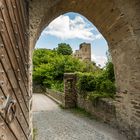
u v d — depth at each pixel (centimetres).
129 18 451
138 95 470
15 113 192
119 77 556
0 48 160
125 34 486
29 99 326
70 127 743
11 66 191
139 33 447
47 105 1388
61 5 450
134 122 489
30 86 354
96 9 502
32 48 383
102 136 612
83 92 1054
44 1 386
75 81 1230
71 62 2219
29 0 372
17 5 225
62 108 1226
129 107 511
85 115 966
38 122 837
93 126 745
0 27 161
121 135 559
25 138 259
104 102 788
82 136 624
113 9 462
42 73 2538
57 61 2419
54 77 2356
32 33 370
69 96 1227
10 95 185
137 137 478
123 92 539
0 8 161
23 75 255
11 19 195
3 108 157
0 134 152
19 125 223
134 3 439
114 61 575
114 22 495
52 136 632
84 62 2241
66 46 3481
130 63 493
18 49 224
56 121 852
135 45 462
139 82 464
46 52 3112
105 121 788
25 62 276
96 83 955
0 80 158
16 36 215
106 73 895
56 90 1706
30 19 372
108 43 582
